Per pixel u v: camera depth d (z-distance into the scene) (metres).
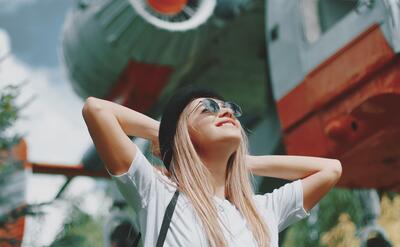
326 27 8.90
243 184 2.78
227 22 11.16
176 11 10.70
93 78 11.48
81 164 12.62
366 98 7.95
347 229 16.84
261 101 13.09
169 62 10.82
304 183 2.96
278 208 2.86
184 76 11.66
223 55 11.92
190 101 2.83
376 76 7.82
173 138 2.79
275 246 2.71
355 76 8.05
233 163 2.81
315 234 17.66
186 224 2.54
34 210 7.32
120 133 2.71
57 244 7.29
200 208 2.56
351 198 17.17
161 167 2.95
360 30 7.95
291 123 9.11
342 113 8.33
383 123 8.07
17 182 8.16
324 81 8.52
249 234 2.61
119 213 12.55
